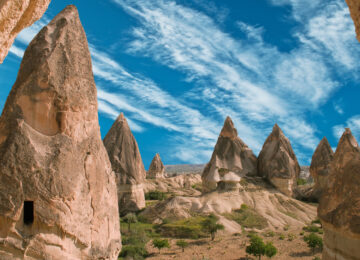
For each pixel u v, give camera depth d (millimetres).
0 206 7812
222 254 31031
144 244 34312
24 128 8406
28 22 8500
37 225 7977
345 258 8430
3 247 7777
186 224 39625
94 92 9891
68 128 8859
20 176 8023
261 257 30047
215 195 49469
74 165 8727
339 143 10602
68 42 9305
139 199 50219
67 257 8289
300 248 32438
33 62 8852
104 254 9172
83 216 8695
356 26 9531
